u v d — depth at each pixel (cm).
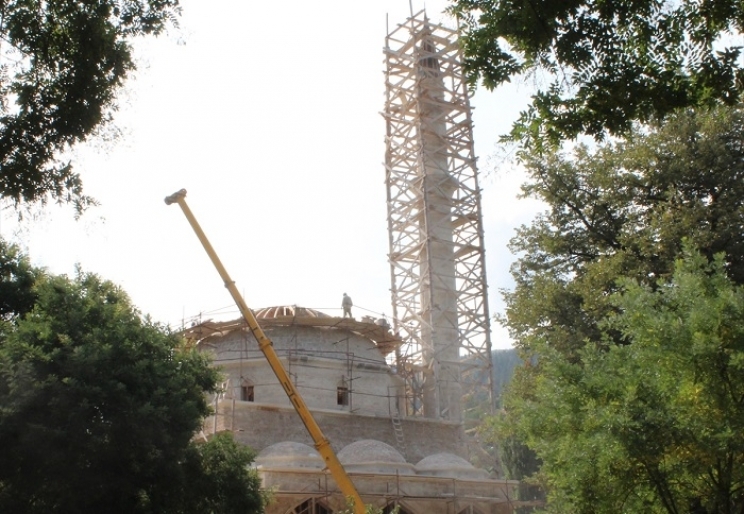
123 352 3116
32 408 2883
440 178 6712
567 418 2380
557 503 2539
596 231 4556
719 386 2192
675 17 1655
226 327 5675
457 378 6288
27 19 1734
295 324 5672
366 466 4969
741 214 4006
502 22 1656
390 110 7038
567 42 1659
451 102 6906
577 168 4559
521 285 4728
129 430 2936
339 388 5644
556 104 1745
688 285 2384
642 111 1702
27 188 1752
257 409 5153
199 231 4159
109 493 2969
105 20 1792
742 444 2131
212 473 3328
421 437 5725
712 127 4141
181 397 3191
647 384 2255
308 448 5022
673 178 4212
